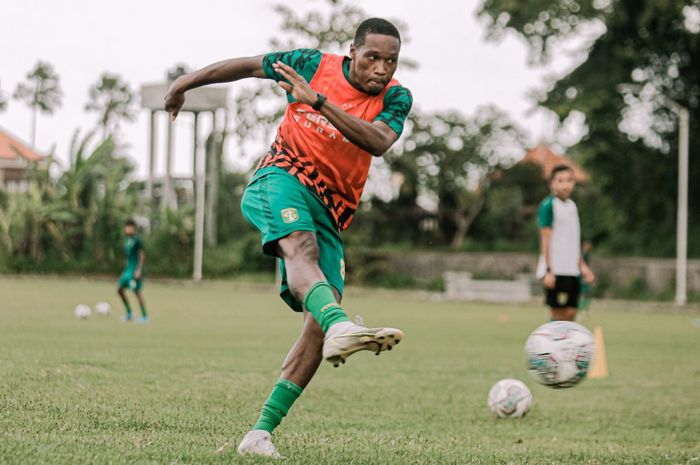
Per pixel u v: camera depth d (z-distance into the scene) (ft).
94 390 21.12
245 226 140.36
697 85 131.75
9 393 19.48
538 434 19.75
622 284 119.55
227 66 14.20
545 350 15.80
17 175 234.38
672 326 67.05
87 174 124.98
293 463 13.39
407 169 141.59
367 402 23.25
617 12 123.44
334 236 14.11
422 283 126.11
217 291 98.94
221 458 13.39
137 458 13.08
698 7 119.75
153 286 105.81
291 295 13.93
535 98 136.15
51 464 12.20
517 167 139.85
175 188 138.10
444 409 22.75
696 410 24.47
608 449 17.90
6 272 118.62
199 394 21.93
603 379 31.73
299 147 13.74
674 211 134.31
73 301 67.26
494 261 128.47
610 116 131.75
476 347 43.75
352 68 13.61
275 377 26.71
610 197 135.54
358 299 98.94
